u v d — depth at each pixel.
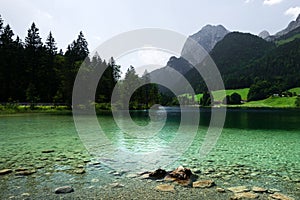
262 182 7.14
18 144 13.12
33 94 55.66
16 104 47.16
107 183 6.84
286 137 17.50
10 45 63.38
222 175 7.80
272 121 32.34
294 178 7.57
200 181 7.07
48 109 47.47
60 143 13.52
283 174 8.02
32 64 65.81
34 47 68.44
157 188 6.46
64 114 39.19
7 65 59.50
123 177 7.40
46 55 69.19
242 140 15.88
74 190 6.28
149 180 7.12
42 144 13.16
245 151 12.04
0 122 25.66
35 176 7.41
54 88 65.06
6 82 58.12
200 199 5.79
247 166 9.04
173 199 5.79
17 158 9.82
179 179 7.21
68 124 23.92
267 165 9.21
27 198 5.73
